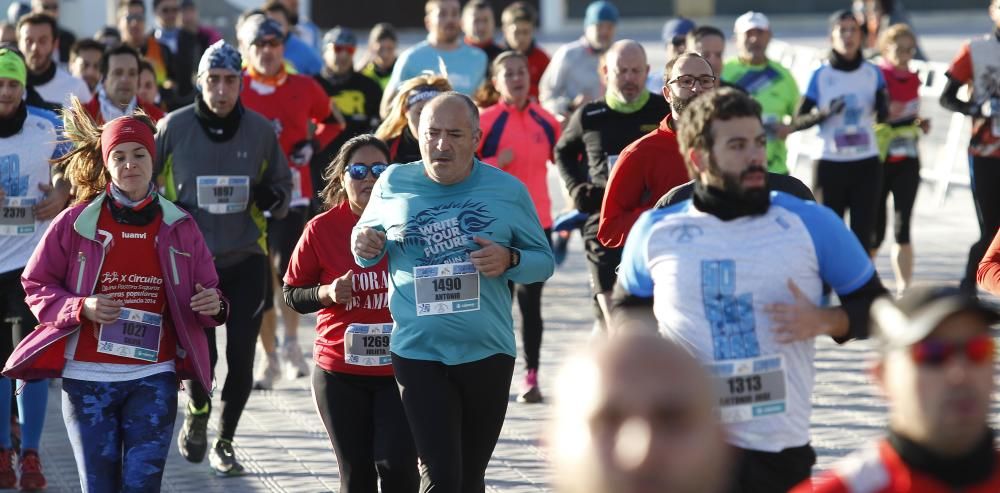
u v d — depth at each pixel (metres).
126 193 13.84
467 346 13.12
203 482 17.80
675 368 4.13
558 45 87.19
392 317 13.87
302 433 20.11
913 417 6.95
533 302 21.50
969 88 25.75
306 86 23.47
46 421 21.08
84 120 14.40
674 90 15.29
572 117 19.81
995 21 25.39
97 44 27.22
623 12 104.50
